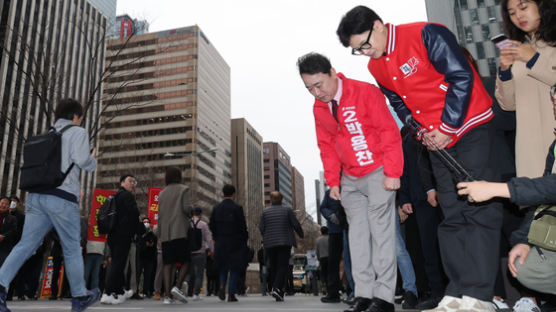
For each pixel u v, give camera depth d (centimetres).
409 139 405
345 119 325
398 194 454
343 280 953
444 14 3731
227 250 690
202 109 10406
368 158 326
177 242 614
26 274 927
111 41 1775
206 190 10194
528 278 192
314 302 627
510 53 291
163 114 10050
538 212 184
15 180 4409
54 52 1484
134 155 3155
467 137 265
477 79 273
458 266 263
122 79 1550
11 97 1688
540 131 299
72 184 347
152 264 920
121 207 627
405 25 274
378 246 318
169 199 626
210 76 11156
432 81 271
